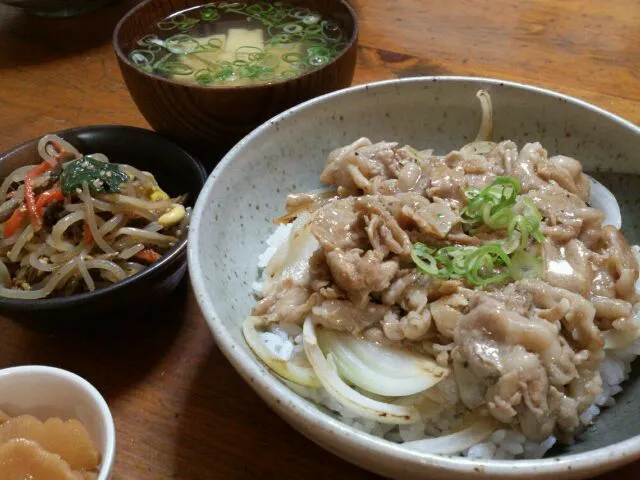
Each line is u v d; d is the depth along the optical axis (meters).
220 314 0.18
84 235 0.23
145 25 0.30
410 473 0.14
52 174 0.24
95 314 0.20
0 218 0.24
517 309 0.18
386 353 0.19
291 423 0.16
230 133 0.26
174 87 0.24
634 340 0.19
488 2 0.39
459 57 0.34
